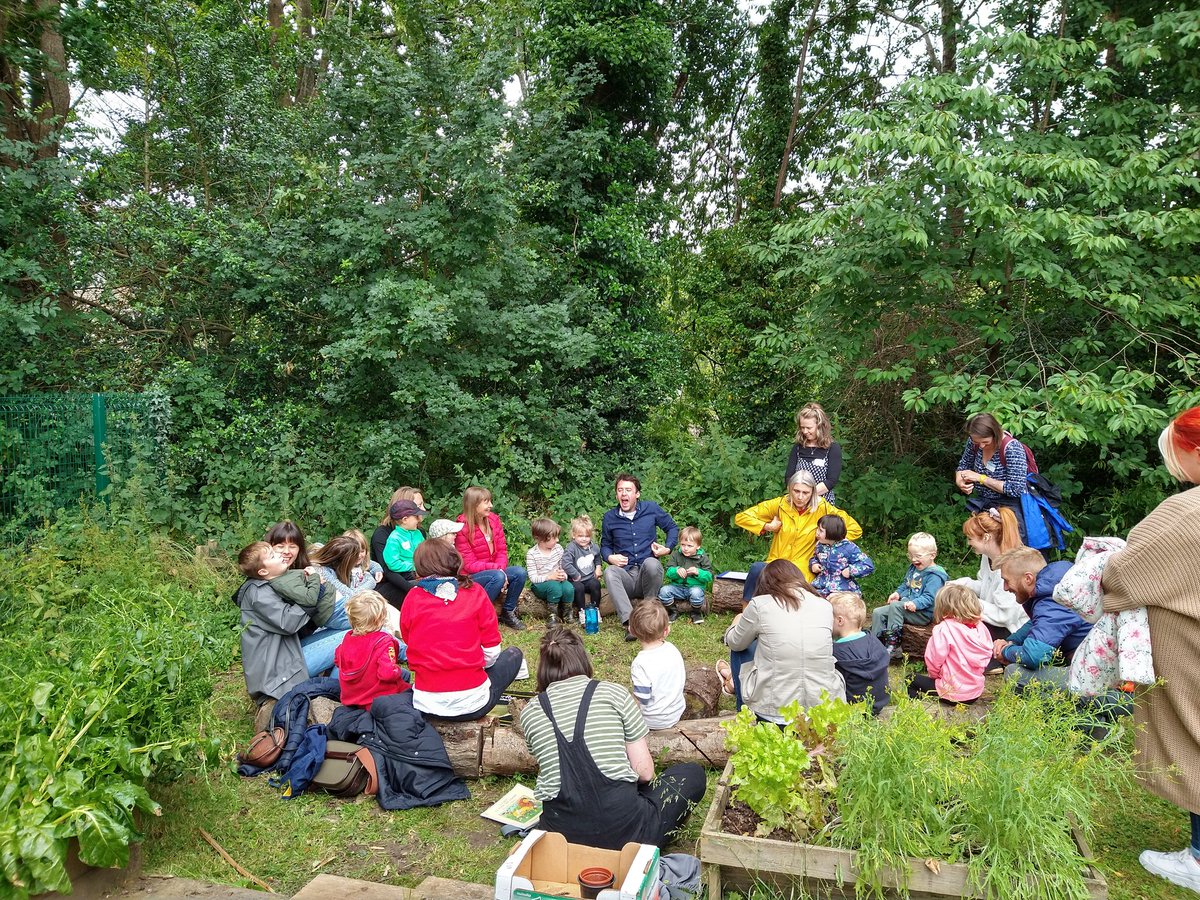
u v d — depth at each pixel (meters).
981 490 5.76
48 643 3.82
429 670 3.98
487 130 8.66
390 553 6.09
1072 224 6.22
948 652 4.23
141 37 10.67
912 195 7.29
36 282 8.42
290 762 3.95
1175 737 2.88
